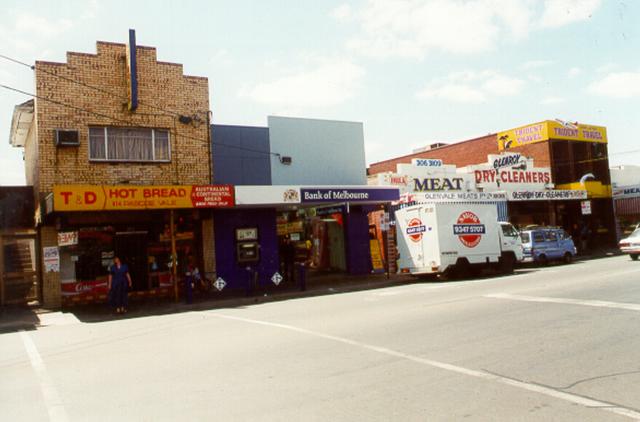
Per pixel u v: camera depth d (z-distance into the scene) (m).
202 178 19.78
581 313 10.00
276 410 5.41
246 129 21.39
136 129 18.75
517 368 6.66
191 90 19.83
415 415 5.10
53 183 17.14
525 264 26.64
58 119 17.39
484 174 31.27
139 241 18.75
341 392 5.95
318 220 25.17
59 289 17.08
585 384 5.90
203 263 19.83
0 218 18.19
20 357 9.20
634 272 16.34
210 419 5.24
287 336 9.49
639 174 43.41
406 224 20.28
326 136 23.48
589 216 37.50
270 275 21.17
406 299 13.88
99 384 6.88
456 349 7.79
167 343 9.65
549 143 34.78
